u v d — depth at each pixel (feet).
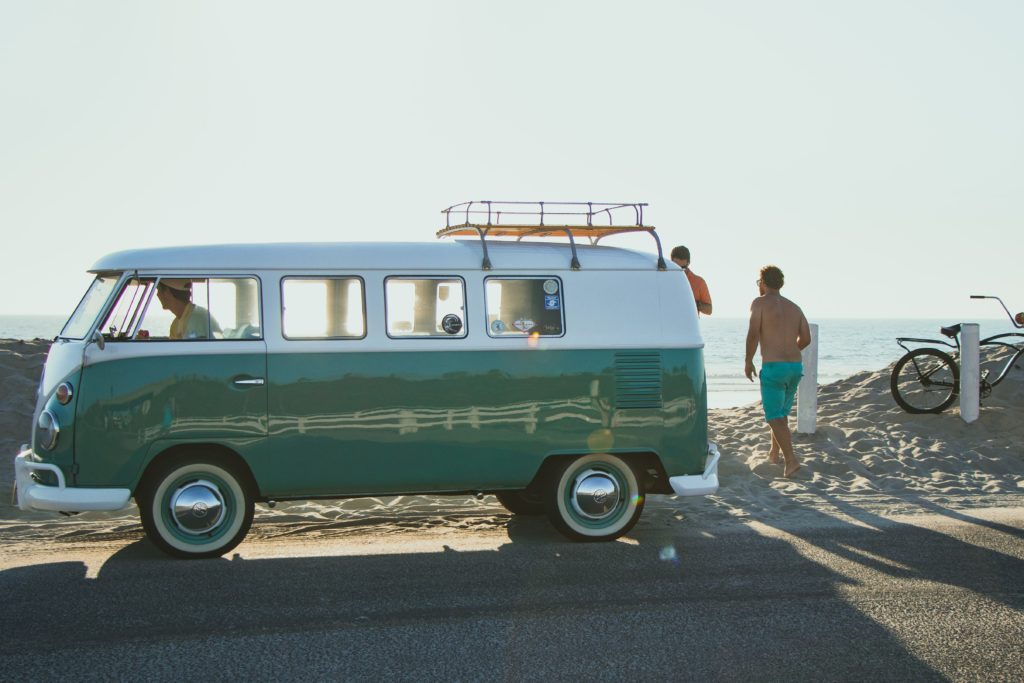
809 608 19.10
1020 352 41.83
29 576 21.04
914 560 22.89
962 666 16.06
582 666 15.92
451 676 15.43
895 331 495.00
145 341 22.41
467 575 21.44
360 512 28.58
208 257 23.07
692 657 16.37
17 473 22.63
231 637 17.15
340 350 23.30
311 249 23.67
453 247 24.56
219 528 23.00
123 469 22.18
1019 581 21.12
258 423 22.82
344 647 16.70
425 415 23.75
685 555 23.38
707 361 214.90
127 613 18.44
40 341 53.98
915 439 38.06
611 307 25.05
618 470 25.21
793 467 33.04
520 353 24.31
